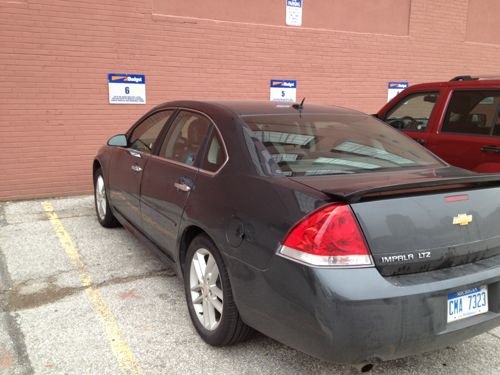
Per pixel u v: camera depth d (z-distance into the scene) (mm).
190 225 3131
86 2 6668
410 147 3398
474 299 2479
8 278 4066
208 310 3020
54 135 6809
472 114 4973
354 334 2180
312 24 8516
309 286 2221
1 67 6359
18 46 6395
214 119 3354
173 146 3758
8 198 6703
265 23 8055
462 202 2521
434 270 2414
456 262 2477
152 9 7109
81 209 6285
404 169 2988
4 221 5711
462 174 2861
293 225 2346
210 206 2930
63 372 2758
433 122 5309
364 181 2590
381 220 2299
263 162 2818
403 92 5898
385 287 2215
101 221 5457
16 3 6293
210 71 7711
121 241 5000
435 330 2312
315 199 2354
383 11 9234
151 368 2816
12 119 6535
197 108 3648
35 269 4266
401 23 9508
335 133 3295
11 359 2869
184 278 3316
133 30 7035
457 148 5004
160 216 3646
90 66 6844
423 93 5594
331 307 2170
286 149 2959
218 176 3008
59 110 6773
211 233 2865
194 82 7625
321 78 8789
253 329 2877
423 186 2387
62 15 6562
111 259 4512
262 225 2506
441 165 3201
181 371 2793
